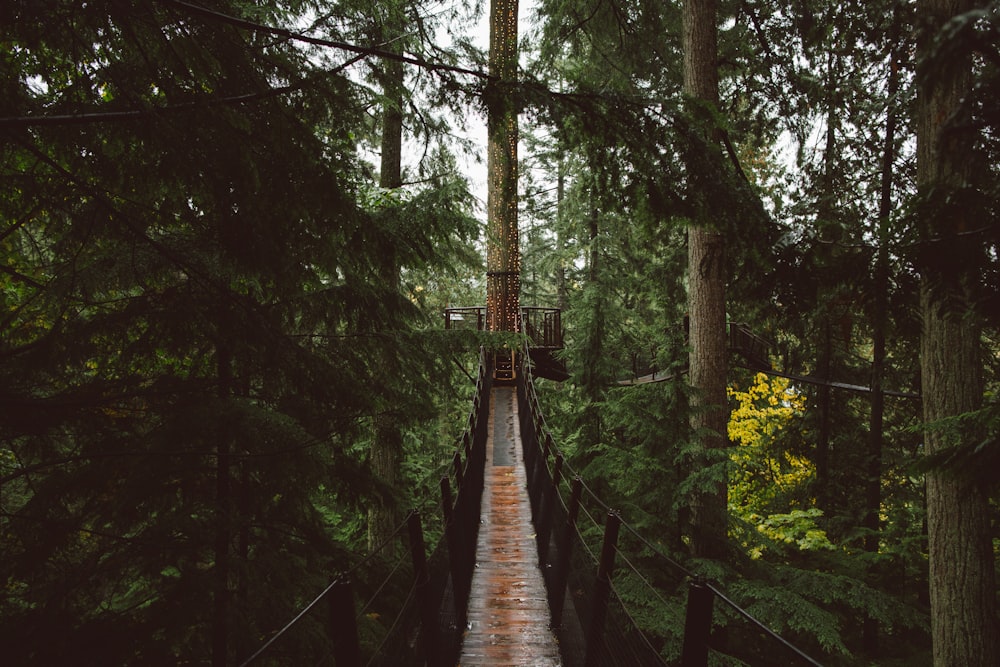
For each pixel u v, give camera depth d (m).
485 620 4.99
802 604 6.54
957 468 1.93
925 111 3.68
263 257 2.92
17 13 2.00
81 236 3.05
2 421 2.83
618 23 9.45
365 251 3.70
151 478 3.27
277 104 2.56
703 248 7.84
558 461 5.96
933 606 5.23
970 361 4.79
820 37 3.87
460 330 6.66
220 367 3.84
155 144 2.44
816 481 11.45
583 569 4.21
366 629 4.27
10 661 2.74
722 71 9.20
